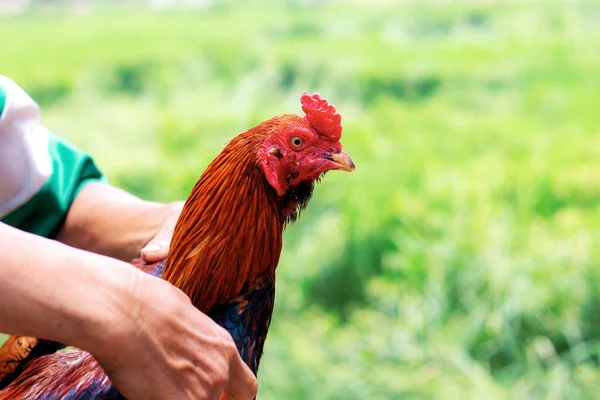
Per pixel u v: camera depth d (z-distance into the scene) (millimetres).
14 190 1544
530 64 8953
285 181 1409
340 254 5055
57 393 1299
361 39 11242
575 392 3729
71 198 1665
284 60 9312
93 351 1002
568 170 5480
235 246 1343
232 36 11711
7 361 1531
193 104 8086
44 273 991
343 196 5492
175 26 13570
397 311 4562
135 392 1039
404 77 8594
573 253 4500
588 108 7160
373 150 6152
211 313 1363
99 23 14906
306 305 4941
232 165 1360
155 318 1040
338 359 4027
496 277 4430
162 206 1699
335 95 8547
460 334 4230
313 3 16125
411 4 14484
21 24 15211
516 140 6293
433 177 5586
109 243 1677
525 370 3973
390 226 5090
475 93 8125
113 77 9445
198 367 1078
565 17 12039
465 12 13164
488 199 5230
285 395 3695
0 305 971
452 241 4742
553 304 4273
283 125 1405
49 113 7902
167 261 1386
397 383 3711
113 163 6086
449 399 3643
